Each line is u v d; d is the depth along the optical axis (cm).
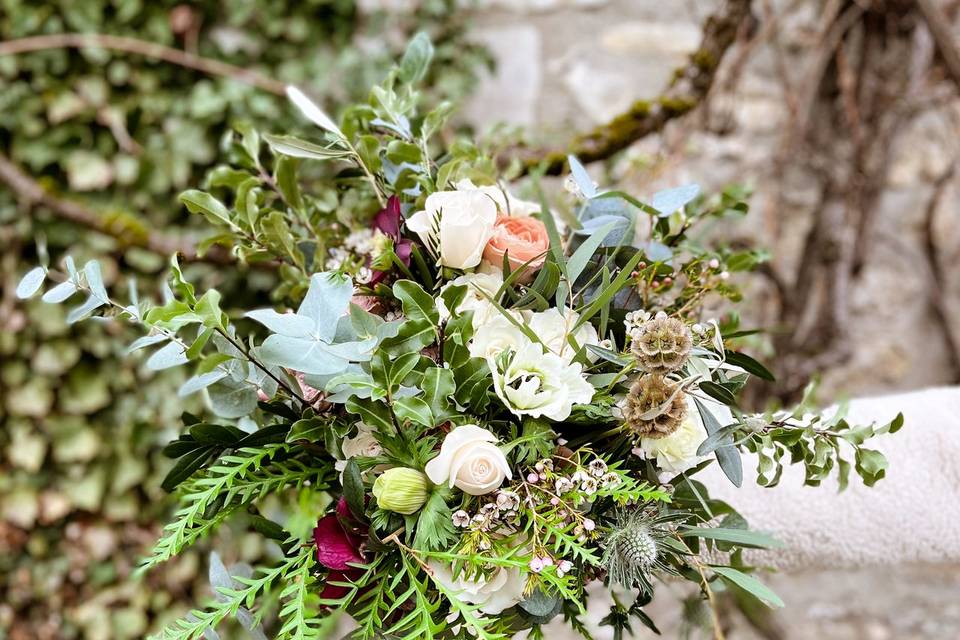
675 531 72
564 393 67
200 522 73
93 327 204
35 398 201
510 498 67
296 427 69
